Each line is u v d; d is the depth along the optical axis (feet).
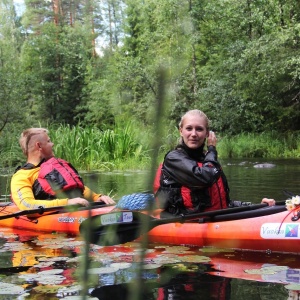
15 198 11.43
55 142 30.63
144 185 1.05
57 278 6.40
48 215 11.54
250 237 8.75
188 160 9.12
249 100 52.95
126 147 29.27
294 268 7.13
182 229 9.41
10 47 48.08
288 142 49.21
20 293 5.67
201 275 6.66
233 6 54.75
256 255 8.31
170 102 0.96
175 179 9.31
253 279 6.39
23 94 46.55
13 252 8.61
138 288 1.12
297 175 22.75
